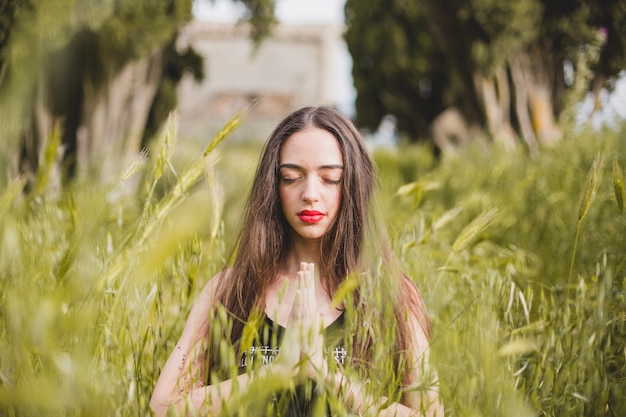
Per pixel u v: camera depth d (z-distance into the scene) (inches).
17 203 63.2
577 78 185.6
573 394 60.6
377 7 517.7
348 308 50.7
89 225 48.1
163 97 266.4
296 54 1080.2
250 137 305.3
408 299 66.8
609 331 69.5
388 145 431.5
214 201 63.8
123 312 52.9
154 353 61.2
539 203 154.6
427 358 59.2
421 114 526.9
